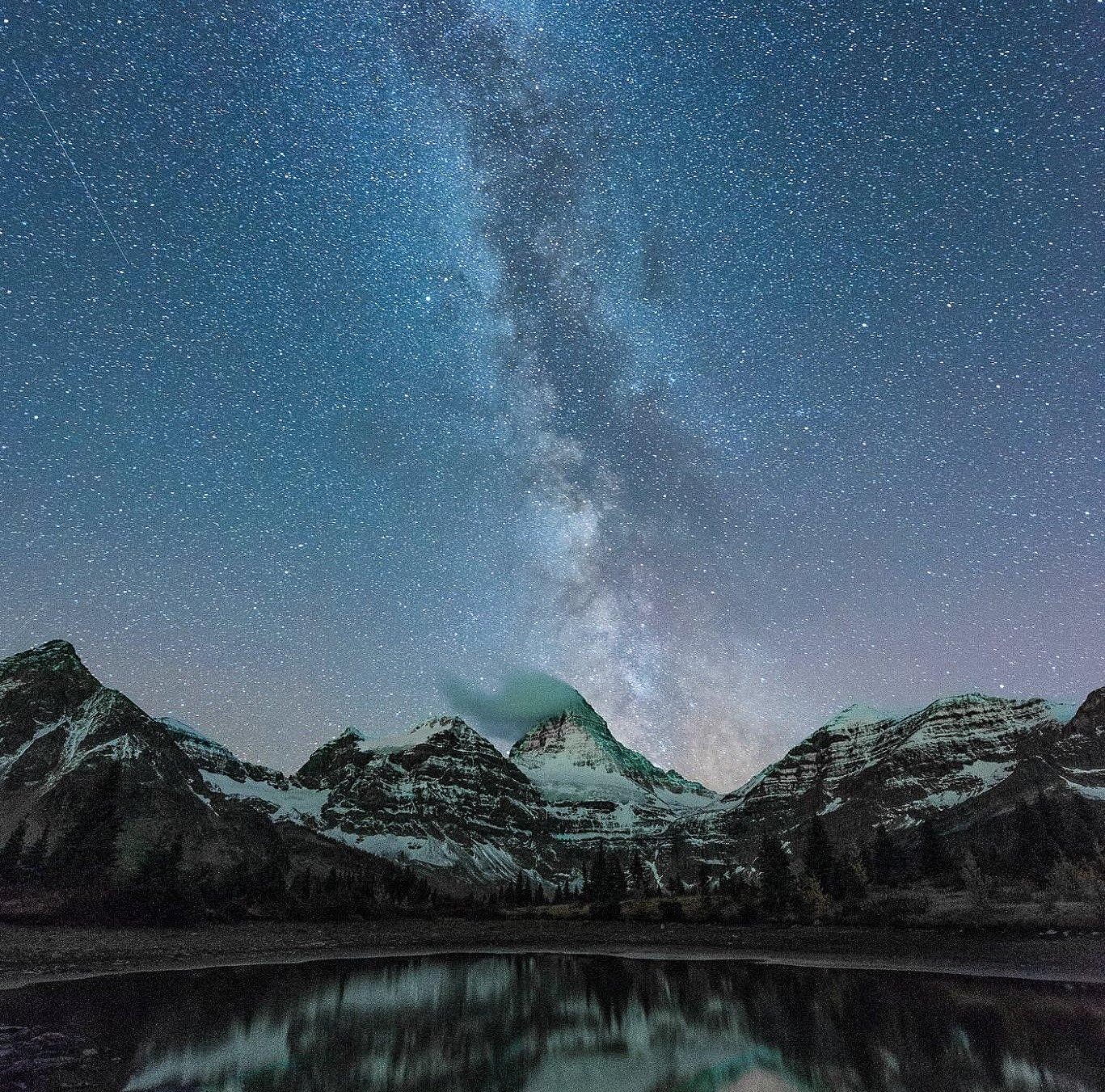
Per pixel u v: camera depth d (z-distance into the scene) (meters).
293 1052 31.30
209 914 104.69
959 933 79.00
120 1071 26.80
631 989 52.72
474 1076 28.25
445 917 145.12
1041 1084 26.16
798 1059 30.33
